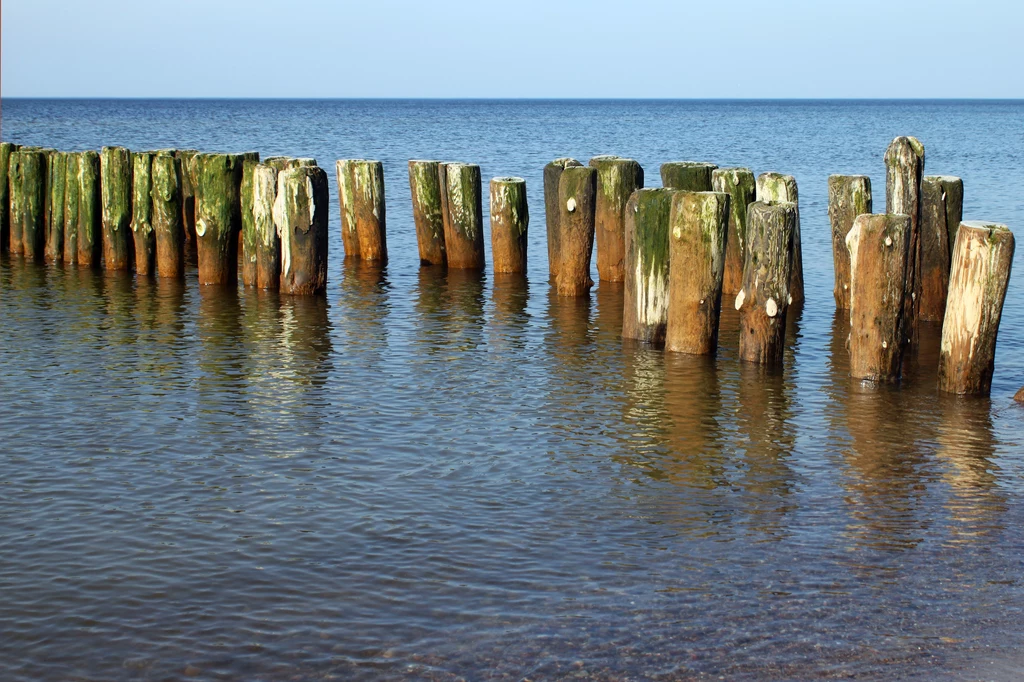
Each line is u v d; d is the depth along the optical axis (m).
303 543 8.09
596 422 11.02
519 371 12.96
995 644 6.64
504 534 8.27
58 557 7.84
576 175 16.61
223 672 6.39
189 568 7.68
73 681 6.30
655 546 8.05
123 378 12.50
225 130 83.19
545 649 6.59
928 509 8.80
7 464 9.69
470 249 19.38
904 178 12.99
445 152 55.59
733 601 7.18
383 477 9.45
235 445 10.25
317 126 97.38
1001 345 14.38
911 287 13.23
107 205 19.05
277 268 17.45
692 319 13.46
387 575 7.57
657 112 192.38
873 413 11.32
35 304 16.50
